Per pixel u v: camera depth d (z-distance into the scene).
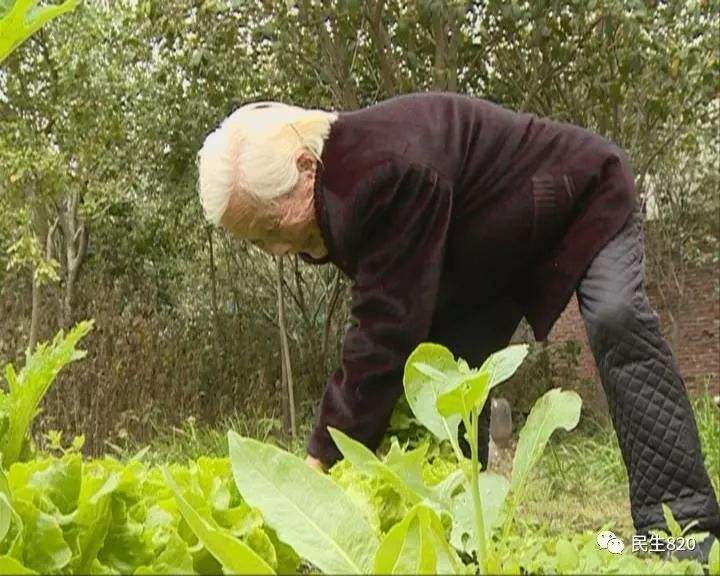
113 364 5.80
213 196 1.68
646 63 5.52
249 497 0.63
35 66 6.27
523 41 5.66
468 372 0.70
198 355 6.56
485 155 1.75
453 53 5.31
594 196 1.79
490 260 1.80
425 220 1.62
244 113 1.72
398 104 1.76
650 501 1.55
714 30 5.57
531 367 6.82
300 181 1.66
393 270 1.62
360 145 1.66
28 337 5.95
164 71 5.97
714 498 1.55
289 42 5.30
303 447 5.30
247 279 7.43
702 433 4.93
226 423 6.13
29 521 0.64
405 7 5.33
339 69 5.35
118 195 6.73
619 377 1.62
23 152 5.89
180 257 7.86
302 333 7.19
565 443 5.50
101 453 5.59
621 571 0.67
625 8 5.05
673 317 7.83
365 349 1.60
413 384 0.76
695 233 7.91
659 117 6.00
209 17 5.55
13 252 6.43
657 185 7.54
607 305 1.66
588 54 5.50
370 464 0.78
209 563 0.67
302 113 1.69
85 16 6.07
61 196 6.65
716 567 0.70
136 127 6.28
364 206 1.62
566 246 1.79
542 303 1.86
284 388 6.29
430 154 1.66
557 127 1.85
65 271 7.15
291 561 0.77
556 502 3.15
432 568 0.57
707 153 7.72
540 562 0.74
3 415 1.21
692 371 8.42
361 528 0.62
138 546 0.67
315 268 7.23
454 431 0.76
